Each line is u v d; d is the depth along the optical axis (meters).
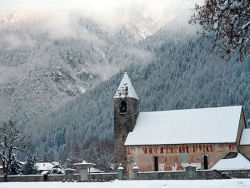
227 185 32.41
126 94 89.06
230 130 78.31
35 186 39.59
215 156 76.88
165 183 35.62
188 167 60.69
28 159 111.69
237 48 21.09
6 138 93.06
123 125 87.75
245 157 76.88
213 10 20.81
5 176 77.81
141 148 82.75
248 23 20.53
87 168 65.94
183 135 81.06
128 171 82.56
